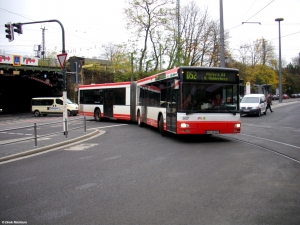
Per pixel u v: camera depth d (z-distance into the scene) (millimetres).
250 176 6660
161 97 14281
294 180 6301
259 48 61438
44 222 4316
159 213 4562
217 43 39500
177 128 11539
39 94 48062
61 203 5125
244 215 4438
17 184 6418
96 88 24406
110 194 5559
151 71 35531
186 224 4145
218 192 5551
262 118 23438
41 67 38531
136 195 5461
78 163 8477
